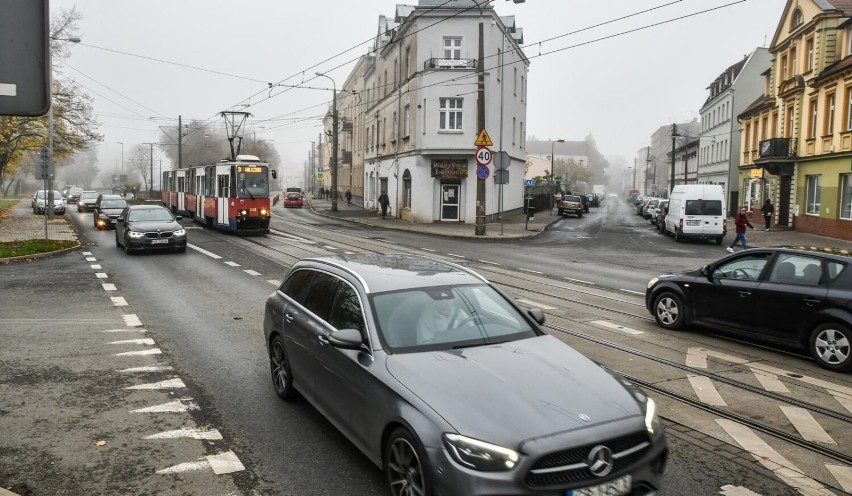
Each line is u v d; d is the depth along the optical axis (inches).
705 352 347.3
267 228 1111.6
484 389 162.9
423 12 1409.9
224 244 919.0
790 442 223.0
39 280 580.1
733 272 371.9
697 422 240.8
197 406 250.2
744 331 359.9
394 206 1663.4
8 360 313.7
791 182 1371.8
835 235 1163.9
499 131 1491.1
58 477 188.4
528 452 141.8
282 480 187.0
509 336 201.8
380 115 1846.7
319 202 2696.9
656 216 1524.4
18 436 219.0
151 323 401.4
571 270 711.1
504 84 1542.8
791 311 335.6
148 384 277.4
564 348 197.9
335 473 191.5
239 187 1068.5
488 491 140.3
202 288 539.2
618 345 359.6
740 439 224.5
